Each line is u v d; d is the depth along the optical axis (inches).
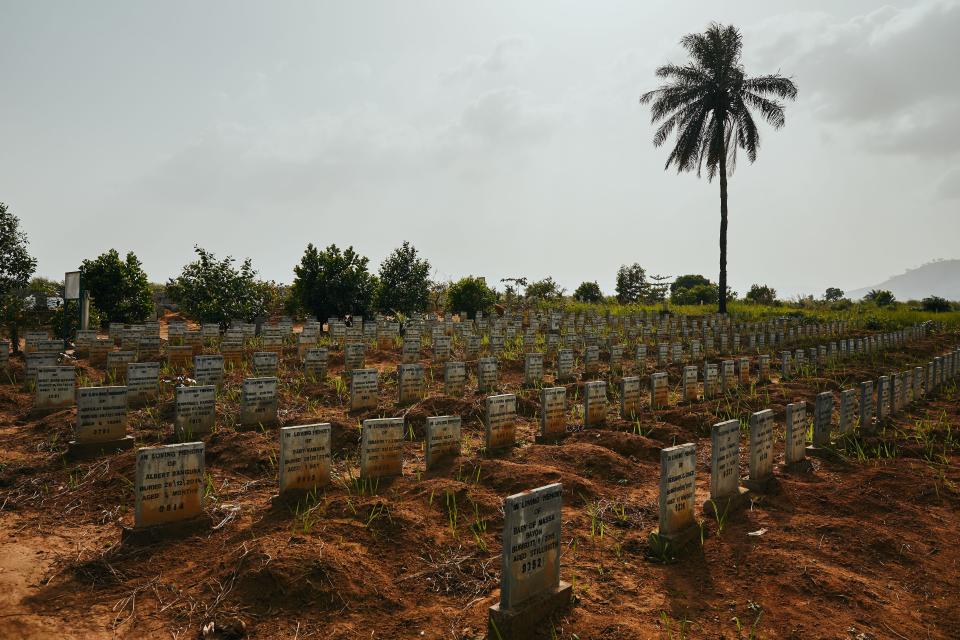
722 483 248.8
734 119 1296.8
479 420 394.0
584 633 157.9
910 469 311.0
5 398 424.5
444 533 214.1
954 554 214.5
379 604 168.7
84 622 160.1
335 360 653.9
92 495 253.4
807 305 1811.0
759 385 570.6
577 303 1691.7
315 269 984.9
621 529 228.7
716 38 1268.5
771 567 195.5
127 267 916.0
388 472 276.2
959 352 635.5
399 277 1091.9
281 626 157.3
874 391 560.4
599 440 345.1
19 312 709.3
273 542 193.0
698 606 173.0
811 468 311.6
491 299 1326.3
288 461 247.3
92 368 570.3
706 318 1279.5
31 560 195.6
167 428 356.8
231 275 980.6
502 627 154.7
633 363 705.6
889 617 169.5
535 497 166.2
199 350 677.9
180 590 175.9
